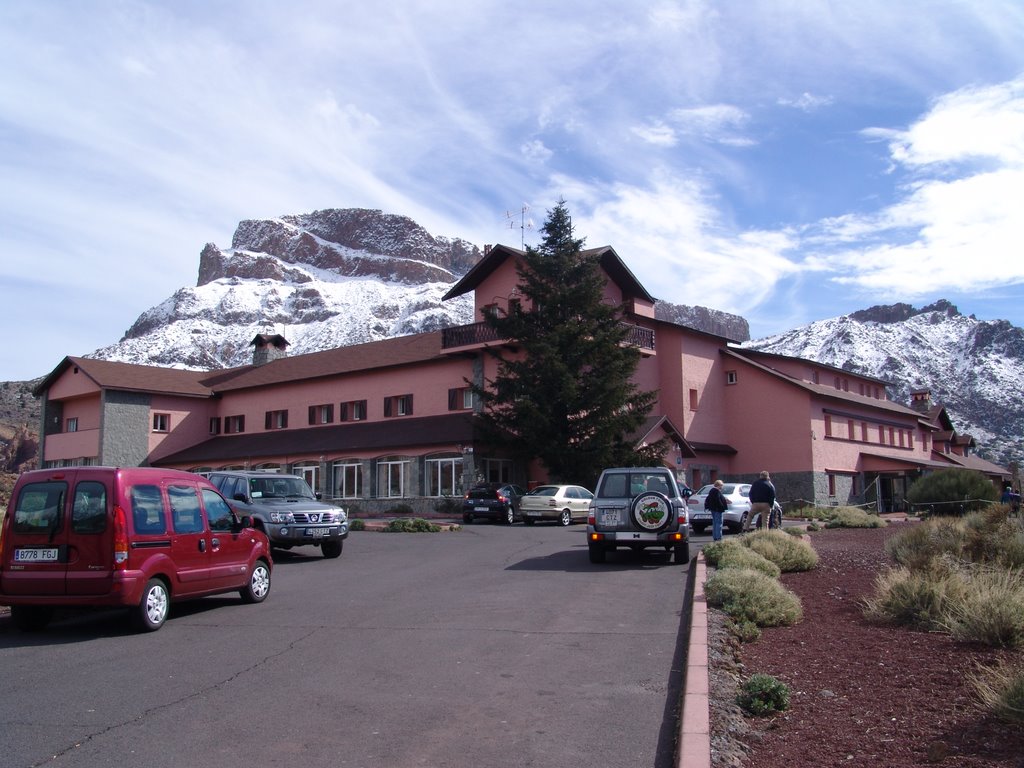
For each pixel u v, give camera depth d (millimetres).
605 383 35031
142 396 50438
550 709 6586
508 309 39938
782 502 45125
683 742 5461
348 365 47562
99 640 9438
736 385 47688
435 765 5395
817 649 8148
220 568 11266
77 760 5484
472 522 32969
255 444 48000
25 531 9695
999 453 184250
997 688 5844
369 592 12945
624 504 16250
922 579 9523
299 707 6660
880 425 54656
